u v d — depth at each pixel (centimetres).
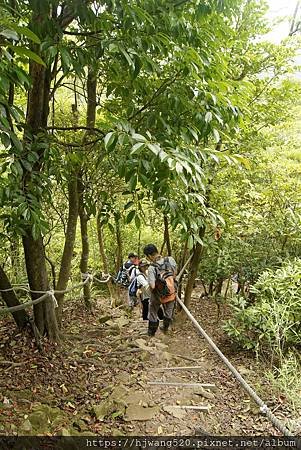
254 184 597
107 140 205
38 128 351
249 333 484
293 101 561
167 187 251
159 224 738
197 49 277
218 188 518
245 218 570
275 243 591
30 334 436
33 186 303
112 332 543
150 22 221
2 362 385
